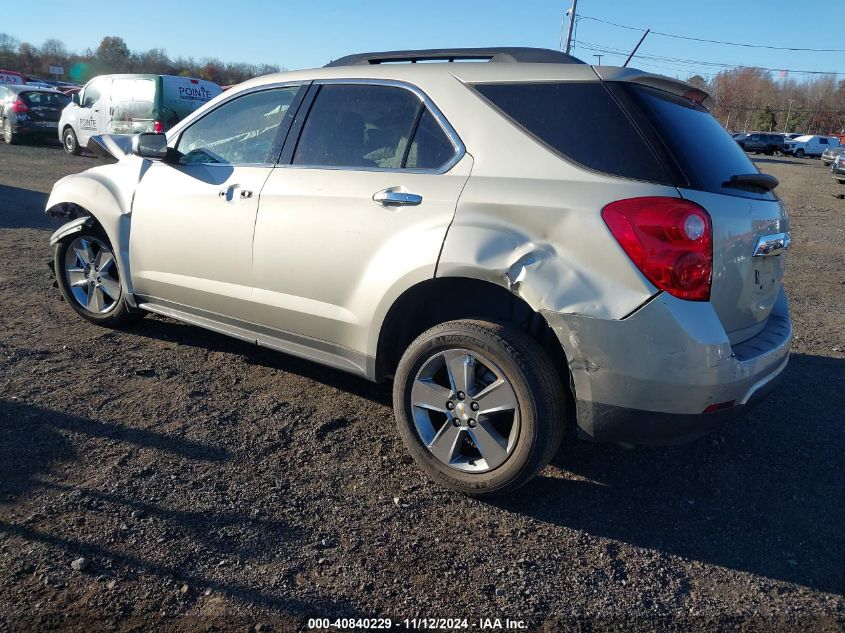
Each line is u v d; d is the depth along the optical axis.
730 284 2.77
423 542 2.71
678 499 3.13
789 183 23.64
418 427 3.11
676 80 3.03
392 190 3.16
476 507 2.98
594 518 2.95
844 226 13.14
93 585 2.35
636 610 2.40
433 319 3.35
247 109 3.97
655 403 2.63
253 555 2.56
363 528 2.78
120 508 2.77
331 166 3.48
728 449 3.62
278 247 3.56
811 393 4.41
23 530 2.60
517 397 2.80
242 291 3.78
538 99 2.96
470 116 3.08
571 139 2.83
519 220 2.80
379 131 3.36
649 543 2.79
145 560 2.49
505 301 3.13
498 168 2.94
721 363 2.62
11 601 2.25
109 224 4.41
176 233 4.05
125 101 15.98
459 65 3.23
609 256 2.62
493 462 2.91
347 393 4.05
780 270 3.29
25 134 19.28
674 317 2.56
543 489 3.16
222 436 3.43
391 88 3.37
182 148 4.26
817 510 3.08
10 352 4.30
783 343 3.08
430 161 3.14
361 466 3.25
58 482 2.92
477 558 2.64
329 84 3.63
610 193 2.66
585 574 2.58
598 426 2.76
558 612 2.38
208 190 3.90
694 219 2.57
